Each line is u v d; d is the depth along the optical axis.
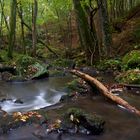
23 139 6.07
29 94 10.91
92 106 8.41
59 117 7.13
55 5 27.42
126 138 6.14
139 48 19.30
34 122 6.85
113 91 9.98
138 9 26.83
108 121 7.07
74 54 26.53
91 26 18.11
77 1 17.67
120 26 25.81
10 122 6.81
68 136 6.19
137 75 11.14
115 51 21.17
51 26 41.97
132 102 8.75
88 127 6.33
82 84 10.50
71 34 32.81
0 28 27.17
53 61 22.50
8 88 12.16
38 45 34.34
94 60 18.00
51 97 10.15
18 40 34.34
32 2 24.98
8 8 28.20
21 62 16.38
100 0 17.11
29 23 32.22
